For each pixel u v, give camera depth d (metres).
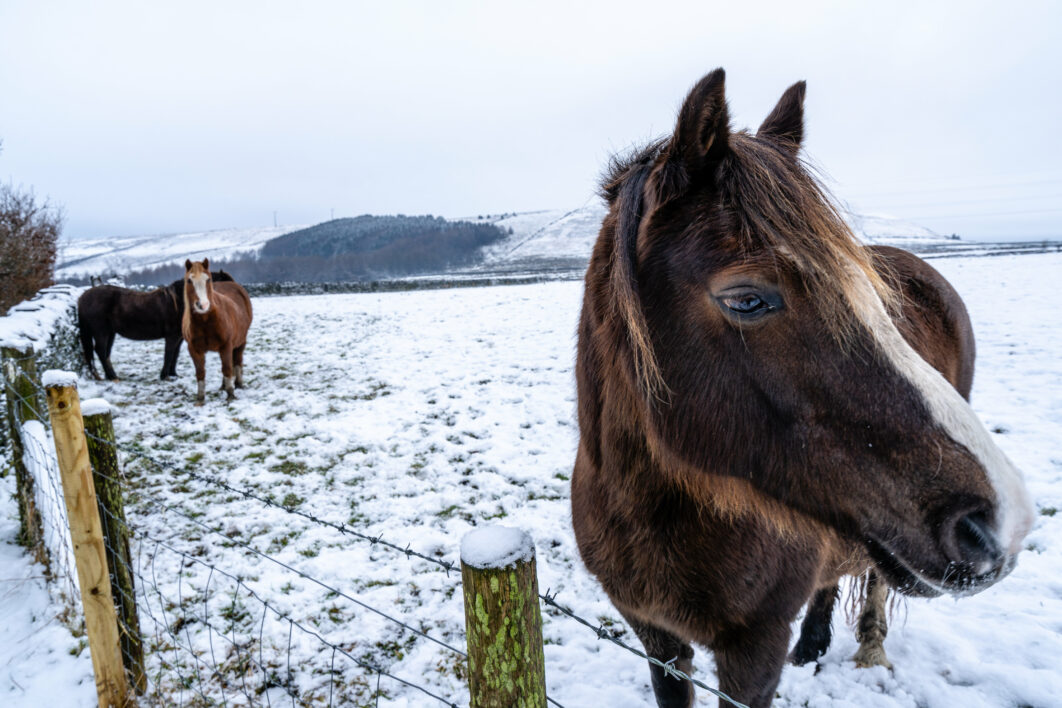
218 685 2.58
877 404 1.09
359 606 3.14
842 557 1.87
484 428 5.73
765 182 1.11
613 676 2.64
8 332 5.88
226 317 6.80
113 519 2.27
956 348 2.35
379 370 8.35
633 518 1.48
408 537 3.79
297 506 4.21
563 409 6.20
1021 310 10.04
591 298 1.54
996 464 1.07
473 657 1.03
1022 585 2.96
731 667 1.55
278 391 7.38
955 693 2.38
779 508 1.25
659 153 1.33
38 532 3.41
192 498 4.32
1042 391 5.68
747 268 1.08
